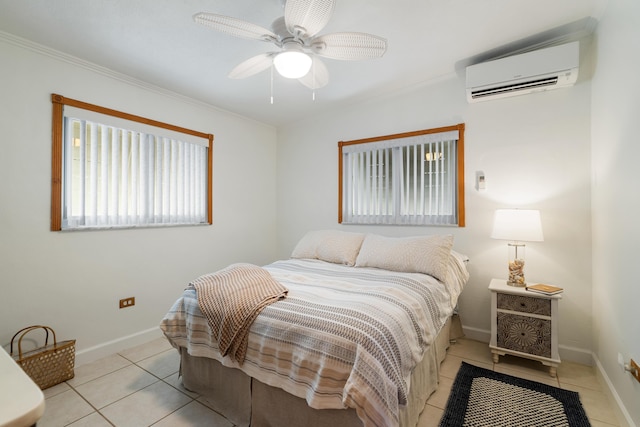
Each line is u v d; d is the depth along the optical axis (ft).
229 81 8.84
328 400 4.01
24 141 6.66
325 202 11.91
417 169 9.67
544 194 7.69
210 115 10.79
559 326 7.50
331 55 5.65
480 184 8.51
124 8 5.63
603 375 6.14
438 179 9.29
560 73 6.84
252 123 12.42
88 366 7.29
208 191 10.67
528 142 7.89
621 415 5.07
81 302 7.50
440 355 6.82
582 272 7.25
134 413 5.50
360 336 4.09
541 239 6.86
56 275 7.11
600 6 5.92
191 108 10.18
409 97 9.74
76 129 7.53
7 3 5.42
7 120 6.43
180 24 6.14
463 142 8.79
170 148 9.57
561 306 7.48
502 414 5.32
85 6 5.56
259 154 12.71
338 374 4.00
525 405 5.57
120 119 8.27
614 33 5.52
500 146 8.27
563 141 7.46
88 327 7.60
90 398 5.96
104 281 7.93
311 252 9.72
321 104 10.87
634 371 4.54
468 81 7.82
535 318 6.79
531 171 7.86
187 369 6.21
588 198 7.18
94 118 7.74
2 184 6.38
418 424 5.08
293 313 4.79
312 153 12.28
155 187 9.15
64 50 7.05
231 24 4.84
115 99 8.20
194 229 10.21
